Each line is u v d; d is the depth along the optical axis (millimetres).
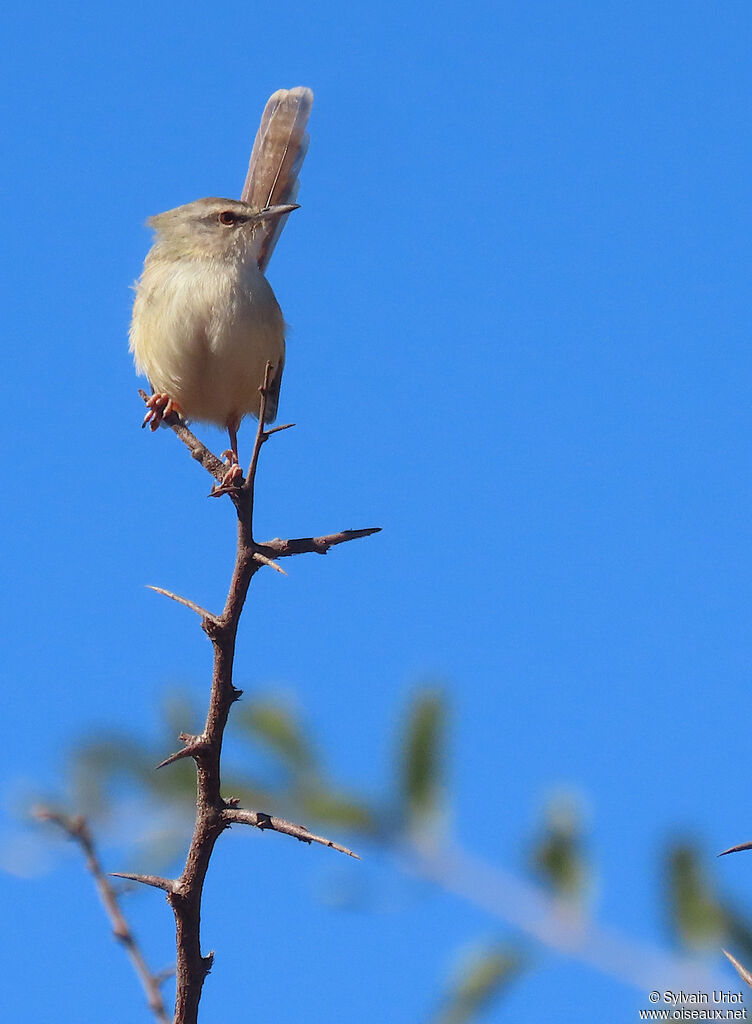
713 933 3420
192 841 4754
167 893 4758
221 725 4762
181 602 5121
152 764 5023
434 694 4293
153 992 4891
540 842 3691
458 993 3463
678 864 3525
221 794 4746
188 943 4793
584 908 3545
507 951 3498
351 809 4066
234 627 5055
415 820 3971
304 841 4238
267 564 5285
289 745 4531
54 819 4863
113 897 4906
